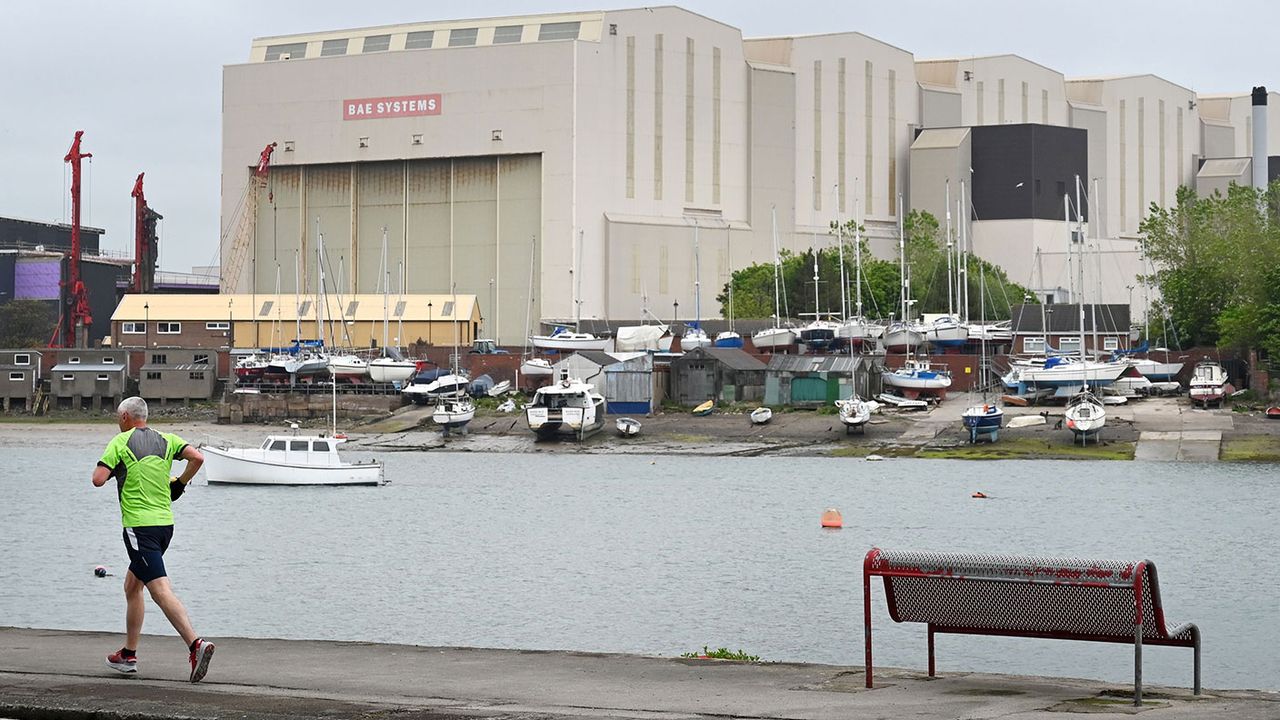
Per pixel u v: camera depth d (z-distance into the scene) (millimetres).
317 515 89750
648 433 145500
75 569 66500
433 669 24391
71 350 176750
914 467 123562
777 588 60562
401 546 75188
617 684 23031
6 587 61000
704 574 65000
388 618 53438
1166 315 183250
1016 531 82000
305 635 49875
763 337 176625
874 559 23062
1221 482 108250
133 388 176875
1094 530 82000
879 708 21078
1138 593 21578
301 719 20000
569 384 145000
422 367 174125
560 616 53781
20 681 22953
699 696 21953
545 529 82875
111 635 28688
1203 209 197875
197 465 24281
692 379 158625
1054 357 159875
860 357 157125
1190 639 22703
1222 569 66812
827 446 135875
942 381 154625
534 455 138125
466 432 149125
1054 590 22531
